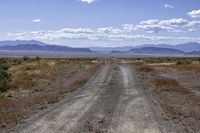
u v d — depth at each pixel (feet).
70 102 65.05
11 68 169.48
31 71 145.69
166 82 105.60
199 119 49.21
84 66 213.25
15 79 110.11
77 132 39.50
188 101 69.41
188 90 92.63
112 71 168.55
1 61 229.45
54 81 116.26
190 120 48.24
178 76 146.92
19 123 45.06
